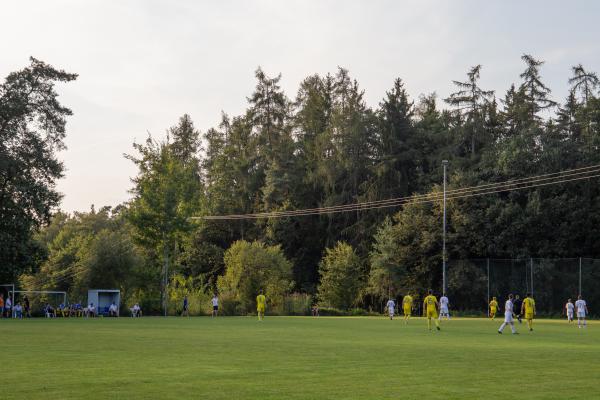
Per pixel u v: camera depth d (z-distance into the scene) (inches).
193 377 546.9
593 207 2844.5
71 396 443.2
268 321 1927.9
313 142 3964.1
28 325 1525.6
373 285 3095.5
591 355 793.6
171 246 2817.4
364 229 3449.8
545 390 488.1
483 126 3558.1
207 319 2097.7
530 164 3004.4
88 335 1119.6
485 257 2955.2
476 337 1173.7
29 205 2354.8
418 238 2972.4
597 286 2522.1
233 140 4308.6
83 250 3262.8
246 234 4033.0
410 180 3619.6
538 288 2628.0
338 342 990.4
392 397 449.4
